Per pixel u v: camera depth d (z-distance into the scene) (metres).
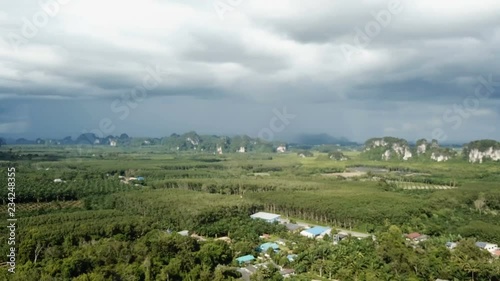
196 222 154.50
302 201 186.25
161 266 102.69
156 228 144.62
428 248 122.94
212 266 110.50
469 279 101.31
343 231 158.50
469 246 115.25
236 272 106.50
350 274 102.75
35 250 112.06
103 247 109.12
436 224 157.62
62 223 139.12
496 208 189.38
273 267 106.56
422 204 178.88
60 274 95.38
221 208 171.12
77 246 119.12
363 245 120.38
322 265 108.06
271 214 182.75
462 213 177.75
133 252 110.69
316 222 177.88
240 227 152.25
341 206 175.00
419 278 100.12
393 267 105.38
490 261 107.75
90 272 97.56
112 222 139.12
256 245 130.00
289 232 150.38
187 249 114.56
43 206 184.50
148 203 180.62
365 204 179.00
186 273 101.06
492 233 138.62
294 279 100.69
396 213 162.50
